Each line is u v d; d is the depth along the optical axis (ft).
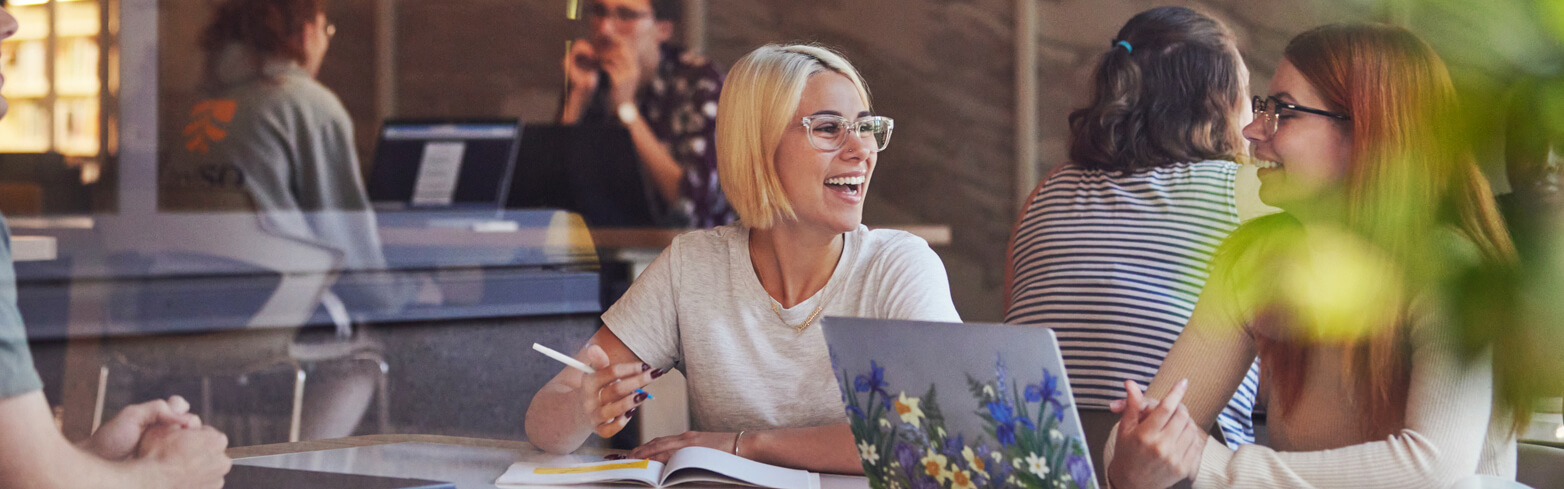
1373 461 3.85
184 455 3.67
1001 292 15.64
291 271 9.53
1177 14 6.18
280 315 9.52
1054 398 2.74
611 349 5.27
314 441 4.99
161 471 3.62
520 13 19.99
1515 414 1.37
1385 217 1.53
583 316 9.79
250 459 4.45
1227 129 6.04
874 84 16.88
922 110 16.42
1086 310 5.80
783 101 4.80
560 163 11.30
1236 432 5.42
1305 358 4.19
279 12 9.65
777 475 4.16
